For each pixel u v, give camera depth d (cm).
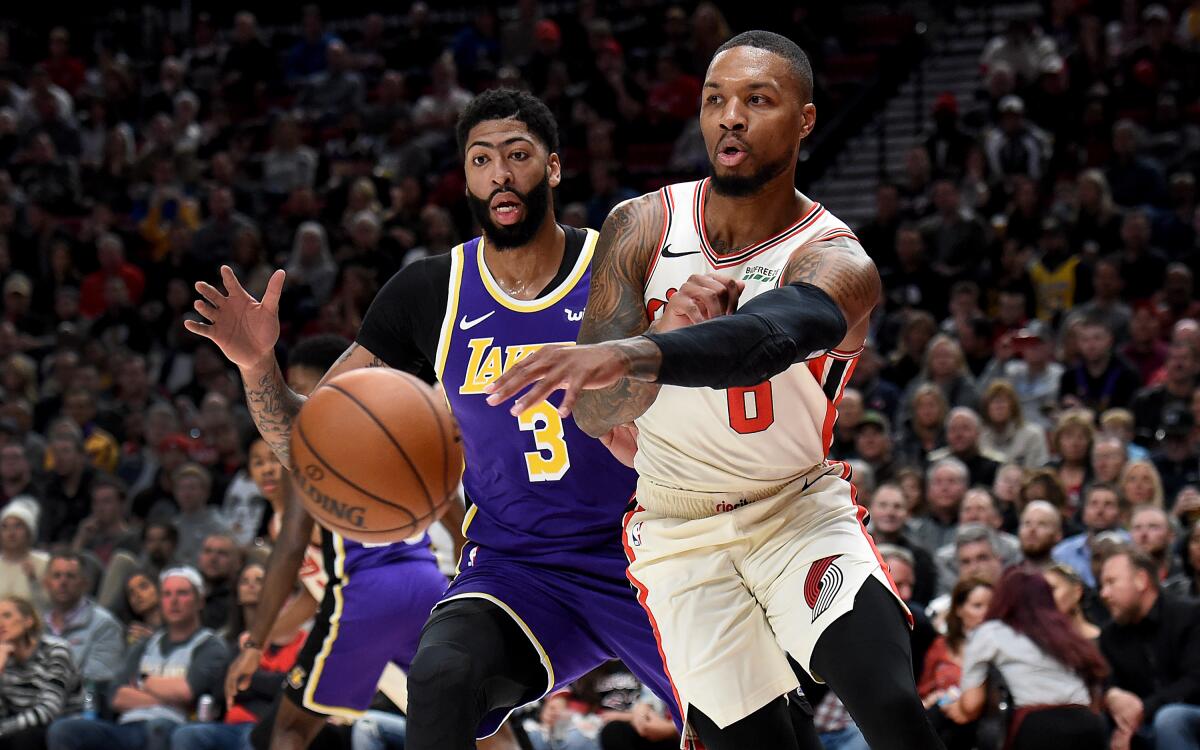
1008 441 841
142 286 1350
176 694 691
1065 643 587
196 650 700
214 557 761
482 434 382
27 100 1617
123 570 839
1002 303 1034
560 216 1220
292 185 1469
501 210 380
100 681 754
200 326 366
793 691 340
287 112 1586
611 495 375
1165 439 809
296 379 515
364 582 485
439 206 1358
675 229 324
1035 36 1402
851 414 866
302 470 334
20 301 1331
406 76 1619
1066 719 578
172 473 990
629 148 1413
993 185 1216
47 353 1288
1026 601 597
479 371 384
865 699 292
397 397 334
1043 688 585
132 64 1769
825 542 315
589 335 329
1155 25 1327
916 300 1102
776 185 314
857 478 738
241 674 496
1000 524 755
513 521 381
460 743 333
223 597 762
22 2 1892
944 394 909
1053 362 972
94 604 772
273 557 484
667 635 331
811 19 1535
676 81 1430
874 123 1423
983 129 1330
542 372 243
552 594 372
